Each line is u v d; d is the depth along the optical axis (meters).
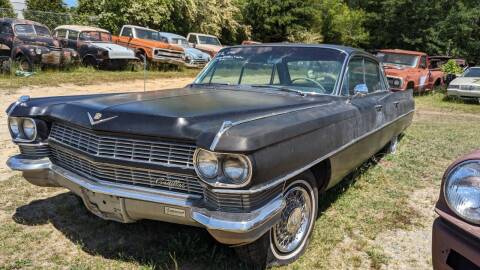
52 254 3.14
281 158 2.61
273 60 4.22
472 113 12.08
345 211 4.02
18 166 3.33
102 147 2.84
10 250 3.17
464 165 2.09
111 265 3.01
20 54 13.93
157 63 18.55
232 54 4.51
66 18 22.19
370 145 4.39
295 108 3.28
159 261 3.06
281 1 32.78
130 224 3.63
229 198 2.45
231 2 32.44
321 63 4.08
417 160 5.92
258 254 2.85
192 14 27.23
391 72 13.78
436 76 16.38
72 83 13.05
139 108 2.93
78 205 4.00
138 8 22.72
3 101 9.58
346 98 3.95
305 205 3.23
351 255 3.24
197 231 3.50
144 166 2.68
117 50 16.12
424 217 3.98
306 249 3.26
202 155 2.43
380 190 4.66
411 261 3.19
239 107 3.10
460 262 2.08
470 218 2.03
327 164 3.38
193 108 2.98
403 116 5.71
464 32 28.59
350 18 34.44
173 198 2.63
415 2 29.84
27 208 3.92
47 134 3.36
